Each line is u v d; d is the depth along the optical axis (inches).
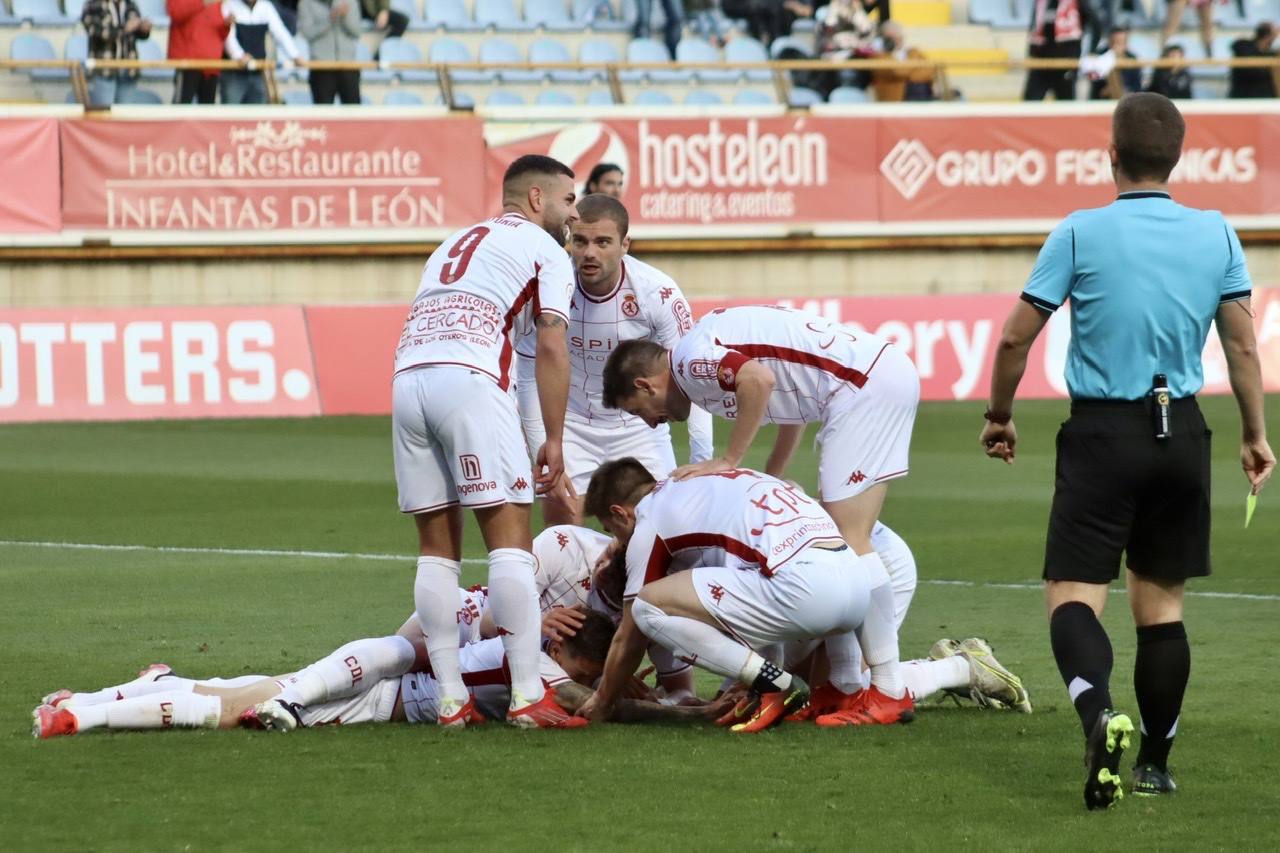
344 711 770.2
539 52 2967.5
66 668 906.7
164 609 1101.1
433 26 2989.7
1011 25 3284.9
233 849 568.4
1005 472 1831.9
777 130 2682.1
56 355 2284.7
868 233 2719.0
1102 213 652.1
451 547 771.4
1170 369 644.7
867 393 790.5
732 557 753.0
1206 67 2908.5
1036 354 2549.2
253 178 2518.5
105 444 2076.8
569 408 1069.1
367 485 1755.7
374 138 2551.7
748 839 577.6
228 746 723.4
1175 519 646.5
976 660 803.4
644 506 768.9
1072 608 640.4
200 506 1612.9
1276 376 2618.1
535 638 766.5
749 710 765.3
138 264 2498.8
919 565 1275.8
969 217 2746.1
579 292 1032.8
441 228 2576.3
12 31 2797.7
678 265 2679.6
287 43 2600.9
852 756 705.6
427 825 596.7
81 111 2477.9
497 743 730.8
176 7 2564.0
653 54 2960.1
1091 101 2802.7
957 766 686.5
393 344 2396.7
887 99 2832.2
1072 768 682.8
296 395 2352.4
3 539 1427.2
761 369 777.6
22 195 2448.3
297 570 1267.2
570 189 821.9
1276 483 1753.2
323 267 2559.1
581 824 597.9
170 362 2320.4
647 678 951.0
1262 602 1115.3
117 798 633.6
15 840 578.6
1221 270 649.0
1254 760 697.0
